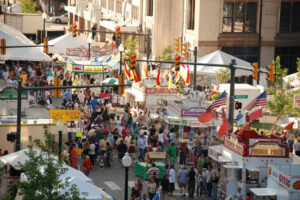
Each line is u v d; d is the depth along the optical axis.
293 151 49.59
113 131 54.84
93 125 53.84
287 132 55.09
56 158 31.44
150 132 55.75
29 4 161.25
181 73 68.00
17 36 92.81
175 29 106.19
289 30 98.31
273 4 96.94
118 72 91.06
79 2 153.25
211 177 41.38
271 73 47.56
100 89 79.62
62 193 27.86
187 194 42.75
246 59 97.19
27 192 27.27
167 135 55.09
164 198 41.09
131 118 60.34
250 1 95.94
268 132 57.19
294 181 32.31
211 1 94.56
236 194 39.12
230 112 49.34
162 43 107.06
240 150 39.31
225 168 39.75
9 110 51.16
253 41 96.50
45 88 43.06
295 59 99.38
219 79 79.81
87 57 89.06
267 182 36.38
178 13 105.75
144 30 114.62
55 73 84.06
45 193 27.41
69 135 53.47
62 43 97.75
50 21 185.75
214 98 71.06
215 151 42.44
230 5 95.50
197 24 95.50
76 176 32.38
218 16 95.12
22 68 88.56
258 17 96.56
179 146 51.59
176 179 46.88
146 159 46.12
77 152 46.44
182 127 54.66
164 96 66.50
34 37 129.38
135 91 69.75
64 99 70.62
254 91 67.31
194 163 47.47
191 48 99.50
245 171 38.88
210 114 48.50
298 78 64.50
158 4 106.38
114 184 44.25
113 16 140.38
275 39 97.75
